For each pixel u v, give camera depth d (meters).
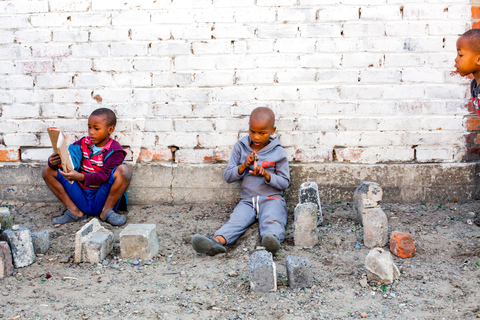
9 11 3.66
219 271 2.73
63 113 3.76
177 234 3.29
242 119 3.69
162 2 3.57
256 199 3.37
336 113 3.65
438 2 3.48
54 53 3.68
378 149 3.69
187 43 3.61
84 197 3.49
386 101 3.62
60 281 2.61
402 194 3.73
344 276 2.61
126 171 3.46
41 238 2.95
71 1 3.61
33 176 3.83
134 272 2.73
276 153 3.44
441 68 3.56
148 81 3.68
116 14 3.60
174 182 3.80
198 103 3.69
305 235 3.02
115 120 3.60
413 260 2.78
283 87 3.63
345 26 3.53
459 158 3.69
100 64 3.68
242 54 3.60
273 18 3.55
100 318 2.20
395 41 3.54
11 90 3.76
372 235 2.97
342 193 3.76
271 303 2.33
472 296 2.34
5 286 2.54
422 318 2.16
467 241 3.00
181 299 2.39
